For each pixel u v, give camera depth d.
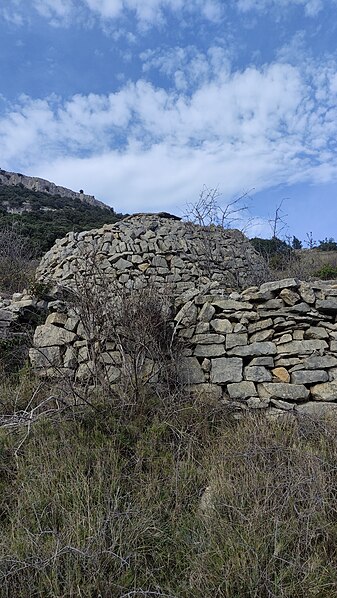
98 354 4.47
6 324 6.02
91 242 9.36
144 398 4.16
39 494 3.03
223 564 2.49
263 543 2.57
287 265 11.60
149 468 3.45
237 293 4.96
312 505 2.81
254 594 2.34
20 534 2.74
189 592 2.39
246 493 2.96
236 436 3.75
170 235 9.54
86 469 3.36
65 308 5.22
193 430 3.88
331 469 3.15
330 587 2.43
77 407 4.05
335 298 4.63
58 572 2.46
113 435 3.68
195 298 4.89
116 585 2.40
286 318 4.58
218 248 9.81
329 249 16.83
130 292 4.99
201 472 3.38
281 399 4.29
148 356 4.57
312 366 4.38
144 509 2.92
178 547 2.71
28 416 3.95
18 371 5.29
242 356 4.52
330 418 3.95
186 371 4.56
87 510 2.85
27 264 12.51
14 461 3.48
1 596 2.34
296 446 3.52
